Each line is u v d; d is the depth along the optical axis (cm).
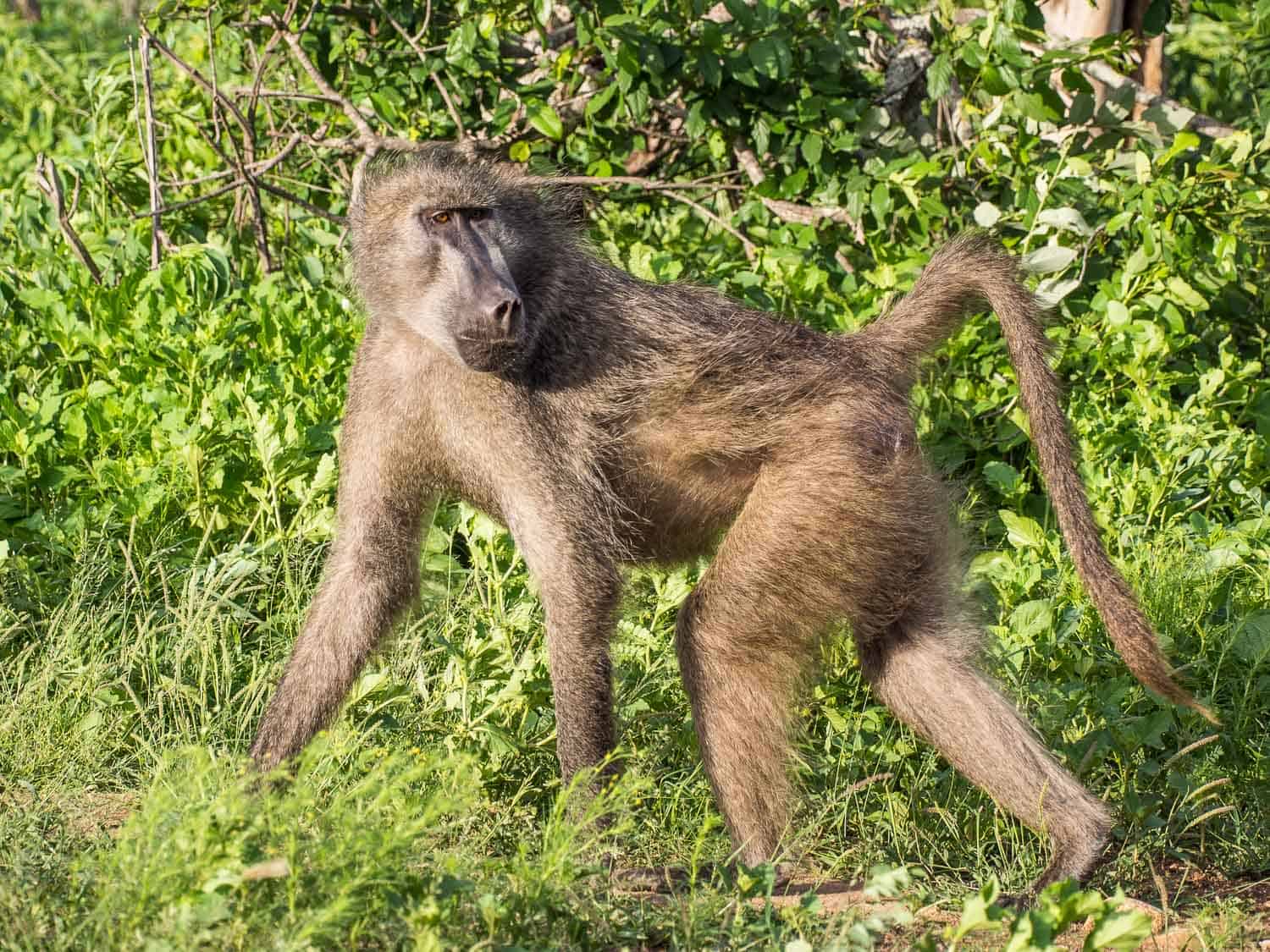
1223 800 1226
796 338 1177
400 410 1138
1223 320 1986
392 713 1252
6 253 2125
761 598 1096
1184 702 1088
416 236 1102
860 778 1243
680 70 1900
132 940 792
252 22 2127
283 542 1448
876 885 905
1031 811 1090
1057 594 1393
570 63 2000
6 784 1129
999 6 1767
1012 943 820
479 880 954
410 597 1184
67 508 1497
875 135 1964
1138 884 1134
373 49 2106
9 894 859
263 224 2008
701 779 1228
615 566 1120
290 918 797
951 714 1120
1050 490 1162
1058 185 1833
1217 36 2902
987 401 1727
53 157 2372
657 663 1332
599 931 917
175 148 2258
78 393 1631
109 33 3756
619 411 1130
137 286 1817
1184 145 1792
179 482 1507
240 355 1741
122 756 1233
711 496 1173
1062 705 1266
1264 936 1020
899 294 1770
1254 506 1648
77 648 1287
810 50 1920
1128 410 1728
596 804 950
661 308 1157
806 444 1126
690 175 2172
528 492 1109
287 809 854
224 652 1282
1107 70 2019
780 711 1116
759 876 960
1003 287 1214
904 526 1121
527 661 1243
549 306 1123
